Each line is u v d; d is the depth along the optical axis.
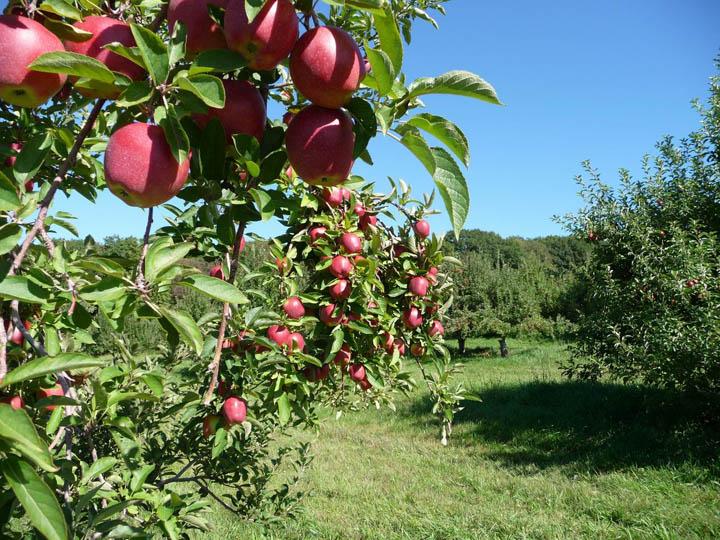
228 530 4.44
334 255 2.45
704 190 8.30
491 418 9.62
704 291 6.95
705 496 5.48
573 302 16.83
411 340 2.90
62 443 1.93
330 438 8.67
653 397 8.09
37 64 0.84
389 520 5.29
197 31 1.02
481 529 5.02
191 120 1.11
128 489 1.90
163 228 2.17
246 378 2.22
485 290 21.42
